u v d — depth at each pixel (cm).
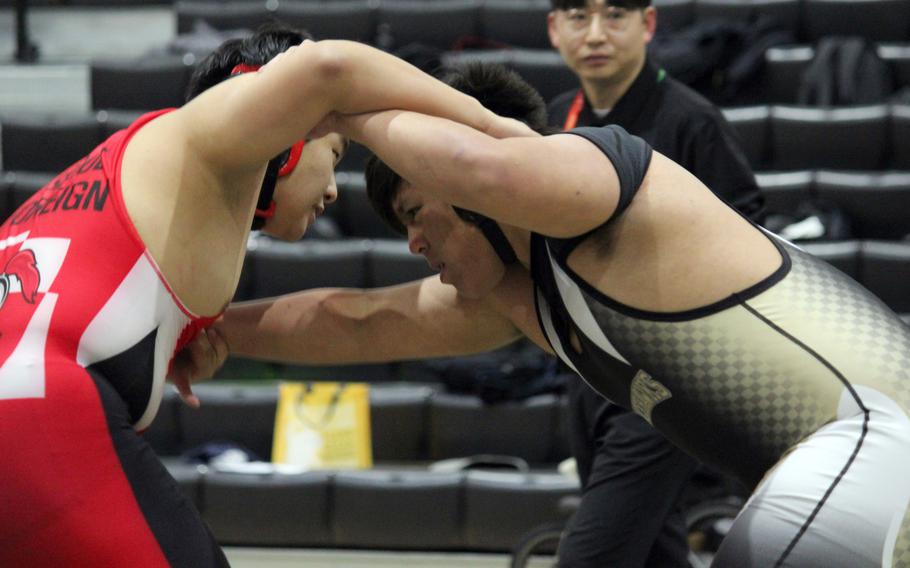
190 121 431
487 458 1065
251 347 547
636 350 427
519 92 472
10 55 1773
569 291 436
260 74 414
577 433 723
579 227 412
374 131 409
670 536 697
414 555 1016
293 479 1016
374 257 1181
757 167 1325
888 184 1227
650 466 658
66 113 1581
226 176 434
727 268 420
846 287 434
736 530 409
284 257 1184
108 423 411
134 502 411
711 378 419
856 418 404
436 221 461
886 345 415
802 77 1378
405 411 1089
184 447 1106
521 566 933
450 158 391
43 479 399
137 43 1769
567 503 961
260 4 1575
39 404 403
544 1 1512
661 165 435
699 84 1376
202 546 425
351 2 1614
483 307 520
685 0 1502
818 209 1219
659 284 419
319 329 540
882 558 388
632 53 703
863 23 1472
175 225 428
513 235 459
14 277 426
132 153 435
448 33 1509
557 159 399
